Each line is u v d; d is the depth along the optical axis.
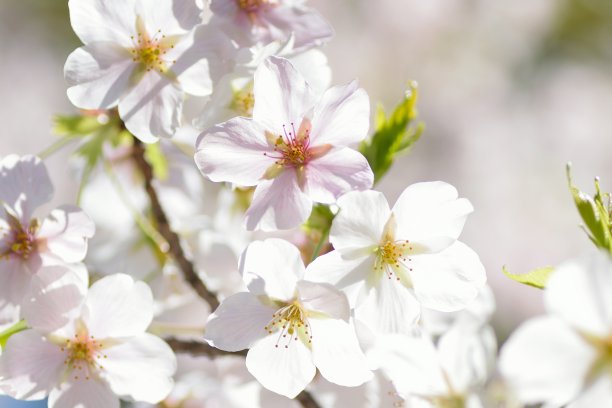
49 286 0.45
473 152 0.94
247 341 0.44
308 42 0.46
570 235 0.92
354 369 0.44
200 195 0.53
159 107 0.46
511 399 0.41
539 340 0.40
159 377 0.45
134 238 0.51
